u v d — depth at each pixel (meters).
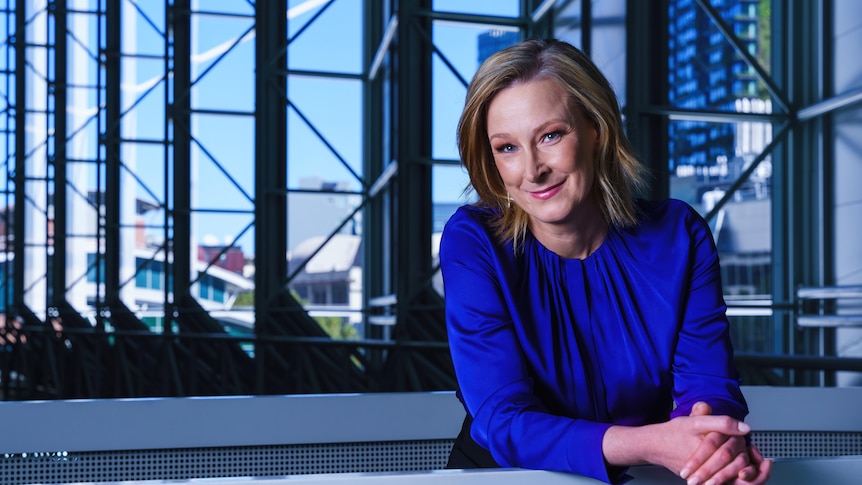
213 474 1.07
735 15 4.93
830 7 4.78
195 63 7.33
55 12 8.55
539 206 0.68
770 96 4.96
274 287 6.94
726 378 0.72
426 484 0.57
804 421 1.18
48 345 7.92
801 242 4.95
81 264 9.77
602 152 0.71
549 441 0.62
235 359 5.84
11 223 10.30
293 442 1.08
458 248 0.76
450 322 0.75
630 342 0.74
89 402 1.04
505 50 0.68
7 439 1.02
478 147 0.73
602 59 4.73
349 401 1.10
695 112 4.66
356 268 7.20
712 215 4.88
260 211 5.48
